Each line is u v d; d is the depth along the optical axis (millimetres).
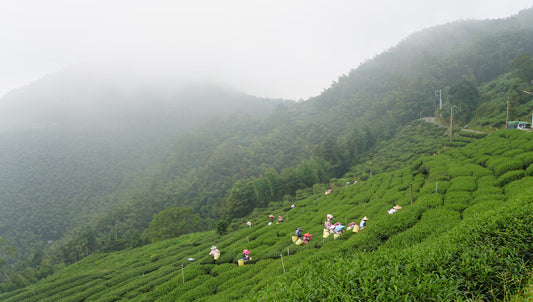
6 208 124000
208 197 107000
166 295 23688
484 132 67438
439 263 7223
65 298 32062
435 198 22203
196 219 81062
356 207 33281
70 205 132750
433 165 36531
